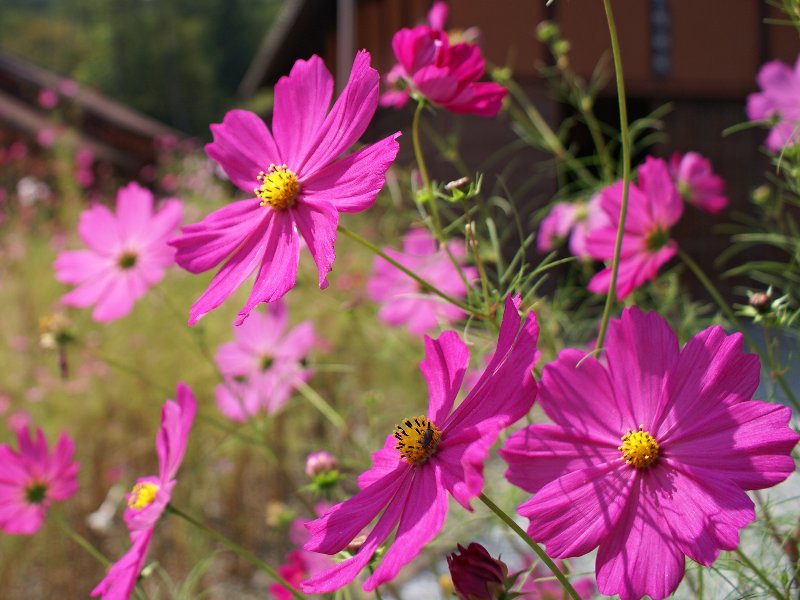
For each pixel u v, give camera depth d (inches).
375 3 141.0
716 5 102.1
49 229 99.6
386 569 10.0
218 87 527.5
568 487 11.2
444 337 12.1
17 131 191.3
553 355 18.8
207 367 48.6
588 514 11.0
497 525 22.0
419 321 31.1
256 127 14.2
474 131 80.3
